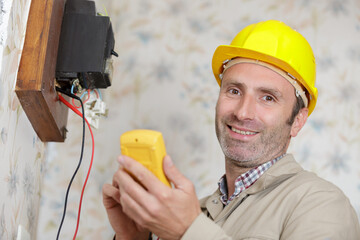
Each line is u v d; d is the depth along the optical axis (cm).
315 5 252
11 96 112
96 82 135
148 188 83
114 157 217
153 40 240
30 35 119
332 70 242
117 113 227
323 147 228
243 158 123
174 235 87
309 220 100
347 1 255
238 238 107
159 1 247
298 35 137
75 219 199
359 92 239
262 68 127
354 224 104
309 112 143
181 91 232
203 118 229
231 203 120
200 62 237
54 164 203
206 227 86
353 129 233
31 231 159
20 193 133
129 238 108
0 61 101
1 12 102
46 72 120
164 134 225
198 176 220
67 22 133
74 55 131
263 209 110
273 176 116
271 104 126
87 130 212
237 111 124
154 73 235
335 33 248
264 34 134
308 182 111
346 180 224
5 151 111
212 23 244
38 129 136
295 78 129
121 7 245
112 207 105
